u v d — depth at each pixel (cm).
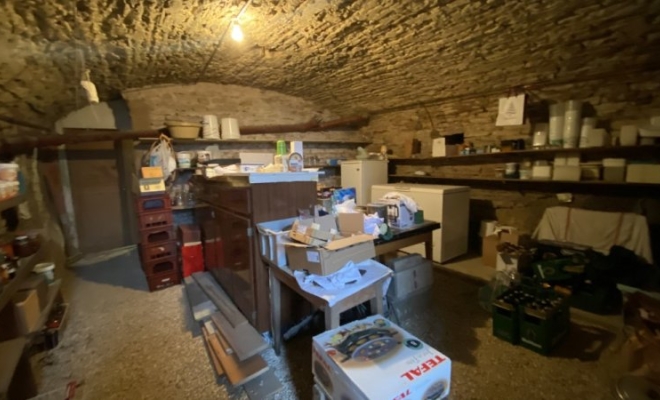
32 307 182
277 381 169
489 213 396
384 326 145
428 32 244
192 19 212
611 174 281
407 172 491
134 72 303
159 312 253
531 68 294
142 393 164
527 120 346
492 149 372
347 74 360
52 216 353
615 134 287
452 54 283
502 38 245
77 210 398
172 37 238
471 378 170
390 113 504
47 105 286
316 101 484
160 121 376
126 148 414
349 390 112
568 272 253
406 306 241
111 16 182
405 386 107
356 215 189
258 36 255
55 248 326
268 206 199
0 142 252
